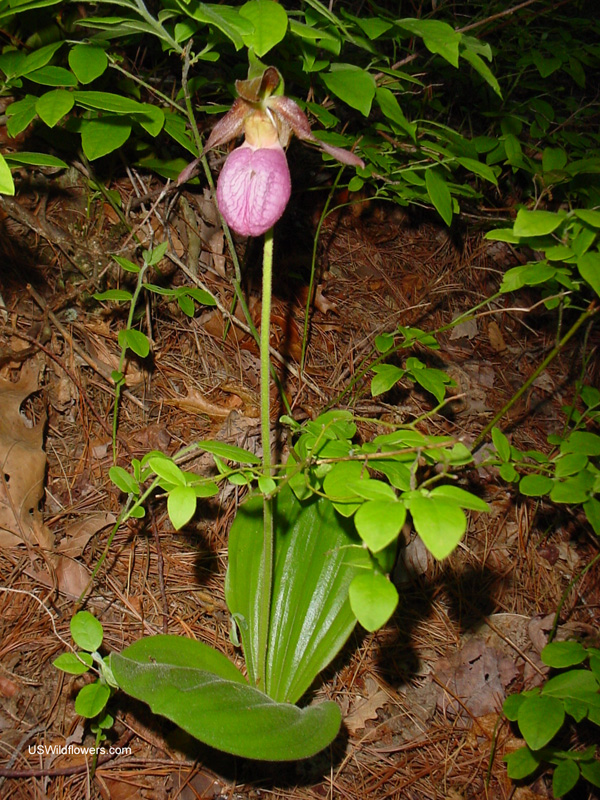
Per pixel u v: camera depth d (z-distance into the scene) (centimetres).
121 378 62
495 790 59
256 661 54
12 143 73
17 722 52
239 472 44
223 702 43
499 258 108
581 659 47
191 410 75
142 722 54
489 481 80
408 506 31
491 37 102
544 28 83
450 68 81
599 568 76
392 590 32
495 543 75
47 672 54
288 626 54
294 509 56
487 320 101
